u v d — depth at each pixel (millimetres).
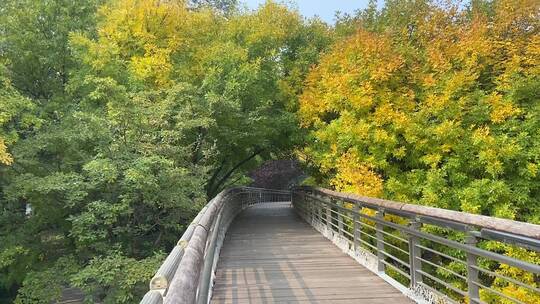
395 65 12039
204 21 17109
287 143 17969
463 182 11188
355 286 6551
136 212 11578
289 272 7641
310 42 18344
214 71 14219
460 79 11047
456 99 11492
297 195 20234
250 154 19500
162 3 15367
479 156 10602
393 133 11844
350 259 8727
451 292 10781
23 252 12797
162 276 1843
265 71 15805
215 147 13562
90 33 15773
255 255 9391
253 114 14945
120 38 14672
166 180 10727
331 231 11383
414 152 11930
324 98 13500
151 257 10883
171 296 1646
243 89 14648
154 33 15383
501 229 3508
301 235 12461
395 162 12625
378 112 11805
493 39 11961
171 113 12352
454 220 4402
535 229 3049
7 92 11828
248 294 6219
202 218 4371
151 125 11500
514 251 9469
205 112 13180
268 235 12570
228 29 16891
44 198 11531
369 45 12828
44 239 13594
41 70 15273
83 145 12352
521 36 11836
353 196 8492
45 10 14719
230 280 7102
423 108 11609
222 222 10336
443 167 11234
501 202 10586
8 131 12453
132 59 14188
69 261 11570
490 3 14477
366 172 11695
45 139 11844
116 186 10812
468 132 11141
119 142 10836
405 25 15023
